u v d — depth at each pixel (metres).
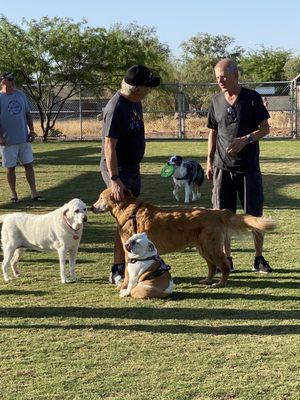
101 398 3.72
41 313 5.40
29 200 12.04
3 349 4.55
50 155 22.09
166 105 35.81
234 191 6.93
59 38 29.95
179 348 4.52
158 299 5.78
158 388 3.85
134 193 6.56
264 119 6.58
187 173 11.78
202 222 6.14
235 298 5.80
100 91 32.16
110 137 6.16
